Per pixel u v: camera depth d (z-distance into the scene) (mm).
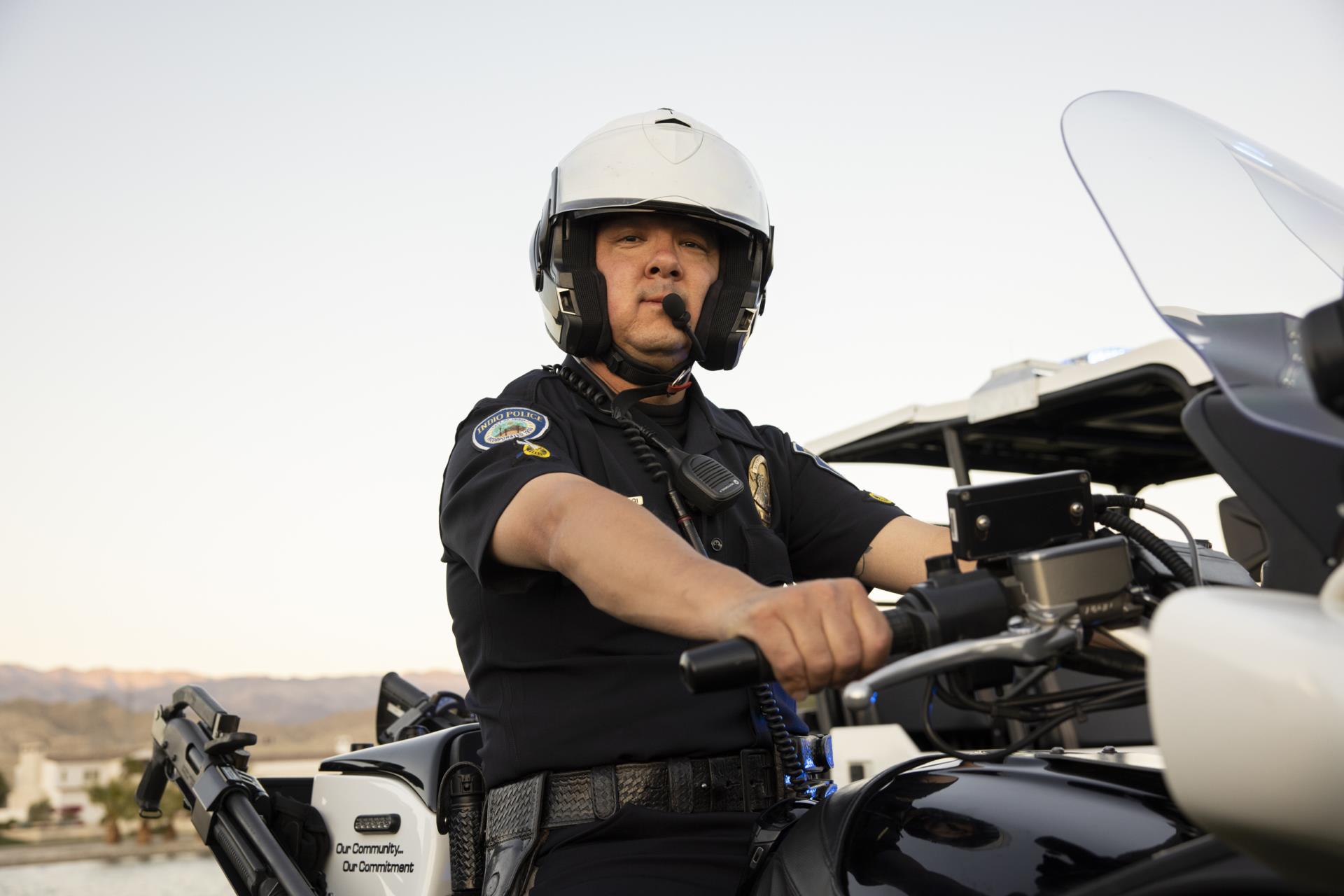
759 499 1529
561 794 1281
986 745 3557
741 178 1547
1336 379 619
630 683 1291
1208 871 722
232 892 1711
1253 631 612
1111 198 980
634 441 1446
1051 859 881
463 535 1188
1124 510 1032
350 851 1690
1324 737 569
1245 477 854
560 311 1498
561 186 1504
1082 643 863
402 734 1988
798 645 821
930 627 842
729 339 1551
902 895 938
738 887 1147
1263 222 1008
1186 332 872
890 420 4215
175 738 1882
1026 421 4016
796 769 1344
